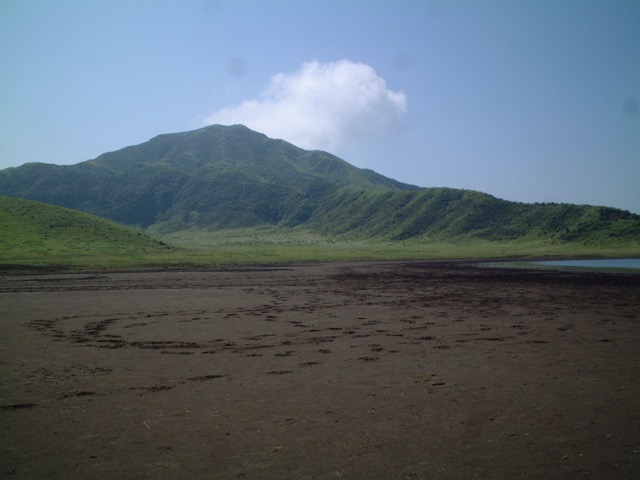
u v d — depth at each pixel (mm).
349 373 14156
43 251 92750
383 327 22109
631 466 8164
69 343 18906
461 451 8781
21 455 8789
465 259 102125
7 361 15930
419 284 45500
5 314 26969
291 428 9945
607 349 16984
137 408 11219
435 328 21672
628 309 27266
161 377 13891
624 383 12844
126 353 17062
